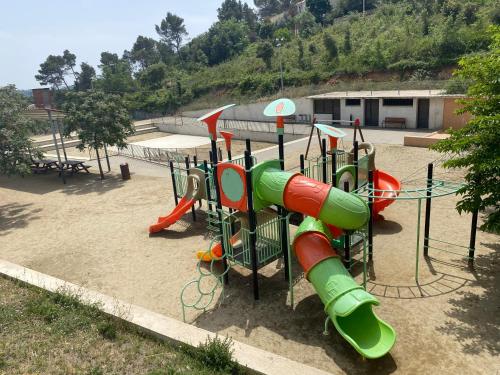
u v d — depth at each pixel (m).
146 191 20.66
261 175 10.13
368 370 7.61
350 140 27.86
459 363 7.58
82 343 7.91
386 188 14.60
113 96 24.27
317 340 8.55
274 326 9.14
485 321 8.71
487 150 9.00
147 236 14.88
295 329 8.98
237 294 10.59
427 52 41.84
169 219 14.91
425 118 29.78
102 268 12.59
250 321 9.40
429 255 11.73
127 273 12.15
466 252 11.70
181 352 7.58
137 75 86.31
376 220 14.49
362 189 11.51
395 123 30.88
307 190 9.35
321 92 38.97
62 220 17.31
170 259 12.91
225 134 14.67
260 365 6.96
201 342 7.52
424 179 18.31
